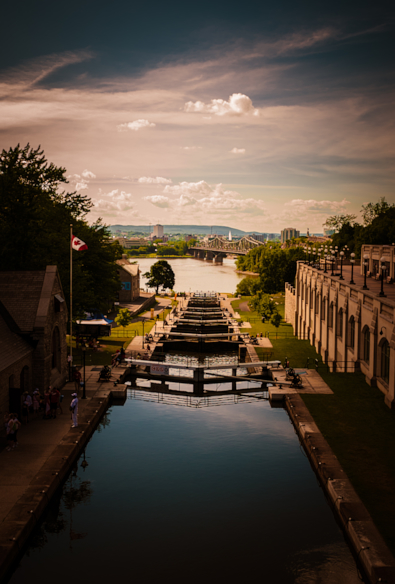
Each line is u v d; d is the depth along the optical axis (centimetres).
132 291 10219
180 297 12006
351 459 2528
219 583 1675
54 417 3111
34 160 4825
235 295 12006
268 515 2127
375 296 3597
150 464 2666
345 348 4381
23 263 4600
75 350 5381
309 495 2317
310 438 2814
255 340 6000
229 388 4534
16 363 2998
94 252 5806
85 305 5406
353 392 3703
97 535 1964
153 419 3484
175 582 1675
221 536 1961
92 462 2683
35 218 4656
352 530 1867
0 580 1644
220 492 2341
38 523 2016
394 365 3234
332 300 4819
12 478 2248
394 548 1738
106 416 3528
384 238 9425
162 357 5912
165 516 2109
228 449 2906
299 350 5572
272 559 1811
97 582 1681
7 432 2558
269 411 3703
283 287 11612
